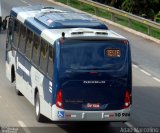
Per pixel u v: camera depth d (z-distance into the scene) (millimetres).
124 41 27000
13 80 36094
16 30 35031
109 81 26844
